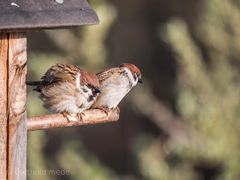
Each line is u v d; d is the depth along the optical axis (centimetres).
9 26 639
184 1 1817
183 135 1378
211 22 1312
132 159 1670
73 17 671
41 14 658
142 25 1870
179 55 1305
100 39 1330
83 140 1862
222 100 1302
